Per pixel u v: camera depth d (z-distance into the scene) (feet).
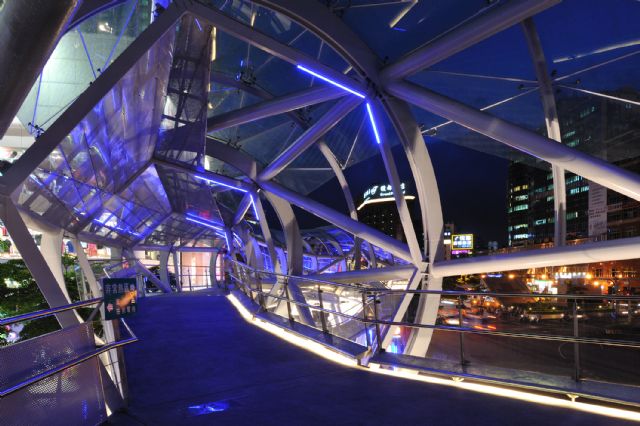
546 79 50.98
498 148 73.56
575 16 42.19
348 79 51.47
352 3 45.24
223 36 62.69
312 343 32.63
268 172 84.53
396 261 156.87
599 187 116.78
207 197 101.19
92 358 17.22
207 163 94.79
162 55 42.06
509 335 20.21
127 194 81.71
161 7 35.37
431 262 52.34
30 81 14.53
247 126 85.71
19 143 73.72
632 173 34.22
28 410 13.60
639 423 16.01
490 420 16.81
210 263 183.32
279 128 87.51
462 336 22.56
